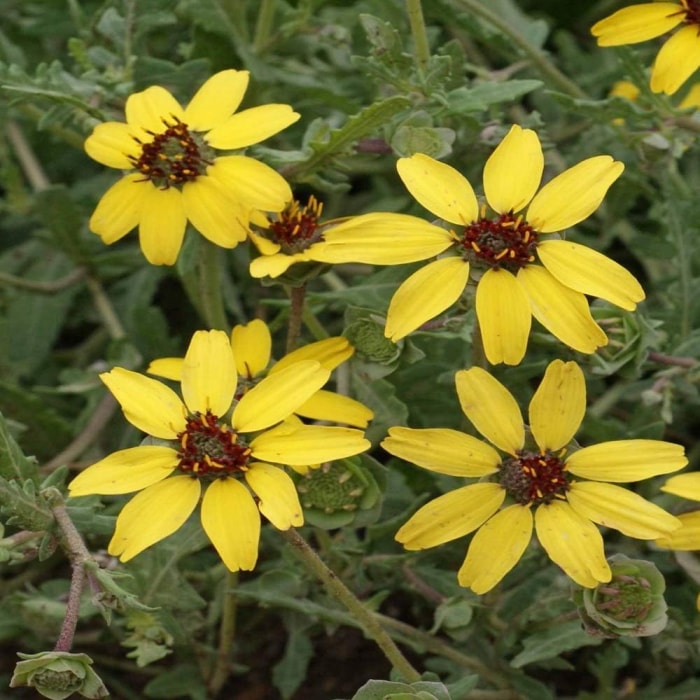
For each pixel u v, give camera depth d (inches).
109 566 15.2
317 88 18.4
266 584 15.8
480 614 15.7
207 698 17.3
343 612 15.7
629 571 14.0
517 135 14.6
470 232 14.3
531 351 17.7
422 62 16.1
